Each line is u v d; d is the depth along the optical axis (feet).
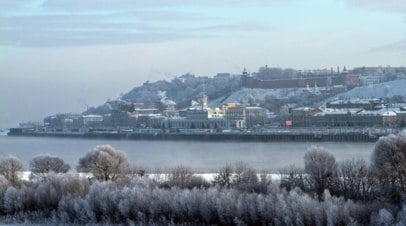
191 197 341.62
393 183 365.81
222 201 330.13
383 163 391.86
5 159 507.71
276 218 310.45
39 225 347.36
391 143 394.73
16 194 387.96
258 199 322.55
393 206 319.27
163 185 426.10
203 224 334.24
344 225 298.56
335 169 396.57
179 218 341.62
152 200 349.82
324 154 402.52
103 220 351.25
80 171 505.25
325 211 303.27
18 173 511.40
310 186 392.88
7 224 353.72
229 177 478.59
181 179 445.37
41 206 381.60
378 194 356.18
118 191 364.38
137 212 345.51
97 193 363.76
